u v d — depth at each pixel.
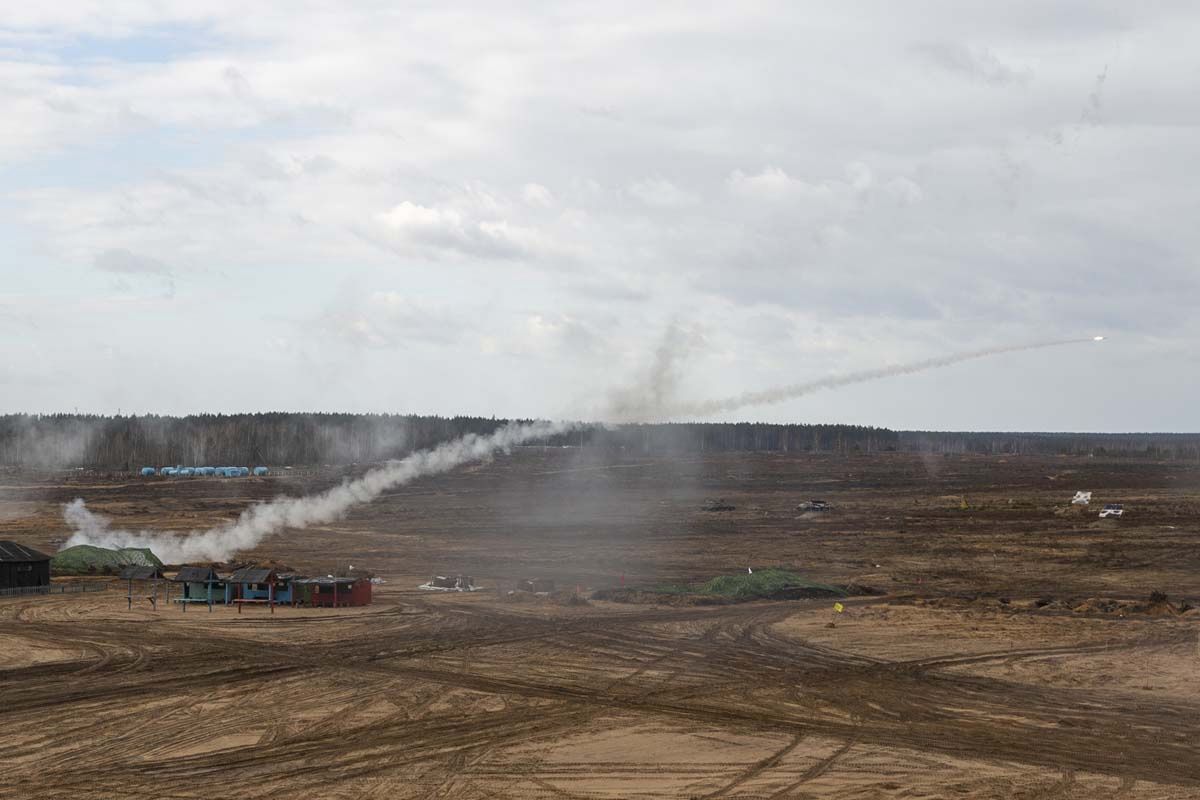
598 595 85.00
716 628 69.75
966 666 57.09
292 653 61.41
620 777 38.03
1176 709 47.59
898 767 39.03
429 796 36.00
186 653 61.56
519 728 44.62
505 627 70.44
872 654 60.56
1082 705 48.41
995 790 36.47
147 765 39.53
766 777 37.97
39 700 49.75
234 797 35.97
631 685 52.69
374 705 48.69
